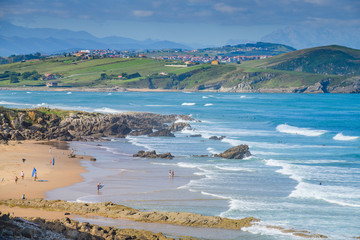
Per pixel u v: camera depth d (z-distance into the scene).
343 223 45.22
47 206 47.69
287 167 74.62
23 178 62.41
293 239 40.62
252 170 72.19
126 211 46.16
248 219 45.66
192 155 87.56
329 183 62.69
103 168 73.00
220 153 86.50
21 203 48.62
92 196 53.88
